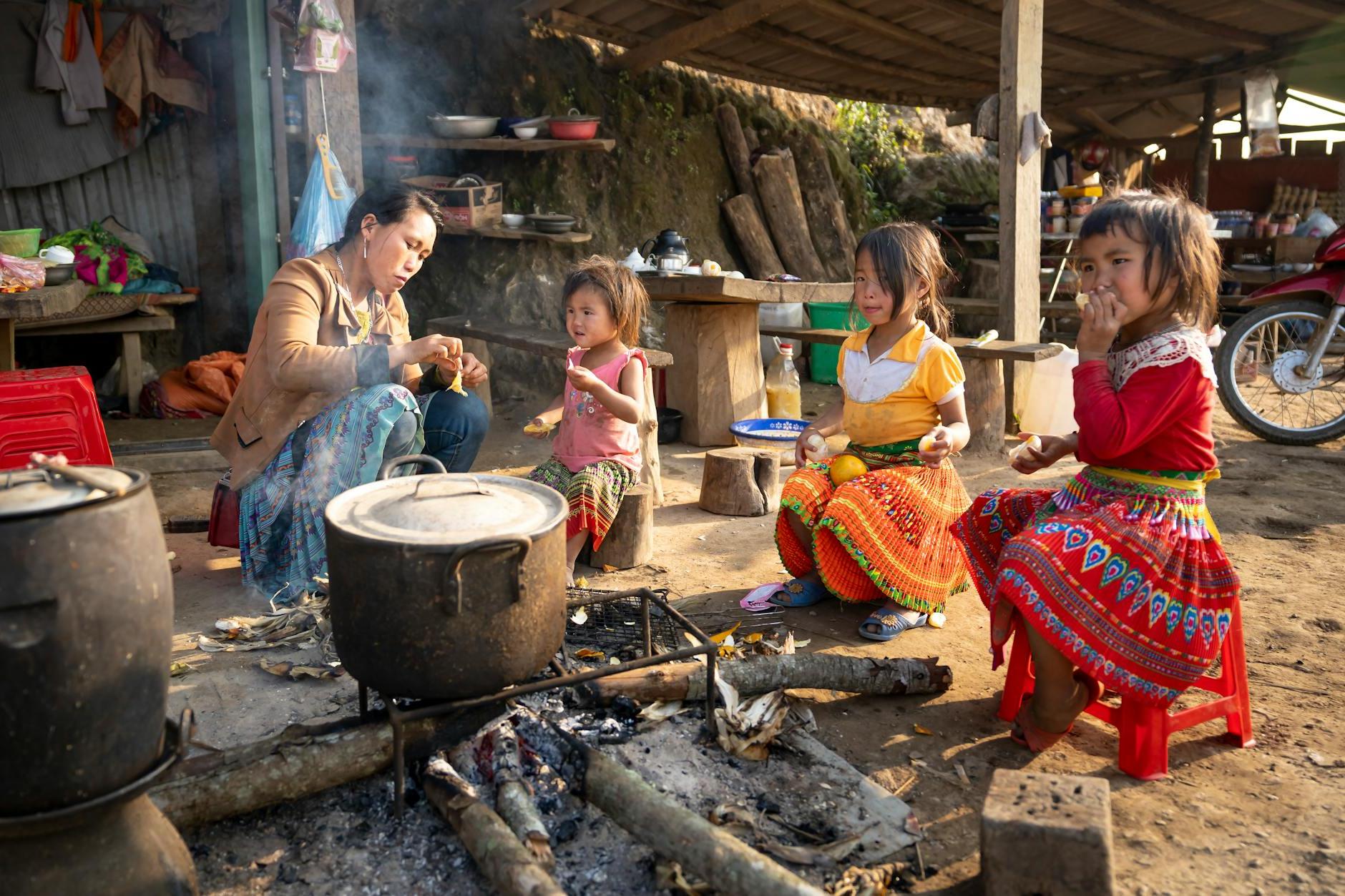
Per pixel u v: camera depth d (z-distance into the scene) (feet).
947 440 10.03
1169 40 29.27
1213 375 7.99
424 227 11.45
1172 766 8.42
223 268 24.26
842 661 9.34
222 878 6.84
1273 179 37.37
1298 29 28.89
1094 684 8.60
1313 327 21.74
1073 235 28.07
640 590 9.46
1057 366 20.58
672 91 30.83
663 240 21.79
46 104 22.11
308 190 18.42
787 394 21.84
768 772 8.12
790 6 24.47
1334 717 9.21
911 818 7.58
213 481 16.90
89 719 5.53
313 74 18.53
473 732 7.93
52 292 16.07
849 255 32.07
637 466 12.17
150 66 22.45
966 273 34.32
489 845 6.59
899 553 10.49
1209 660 7.93
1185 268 7.73
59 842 5.79
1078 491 8.55
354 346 11.16
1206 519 8.18
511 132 24.97
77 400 12.42
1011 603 8.63
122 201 23.52
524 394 24.63
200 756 7.40
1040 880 6.12
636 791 6.97
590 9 26.16
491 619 7.06
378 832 7.29
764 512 15.37
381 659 7.13
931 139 38.68
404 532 7.06
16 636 5.24
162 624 5.88
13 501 5.33
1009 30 19.94
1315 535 14.33
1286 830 7.49
